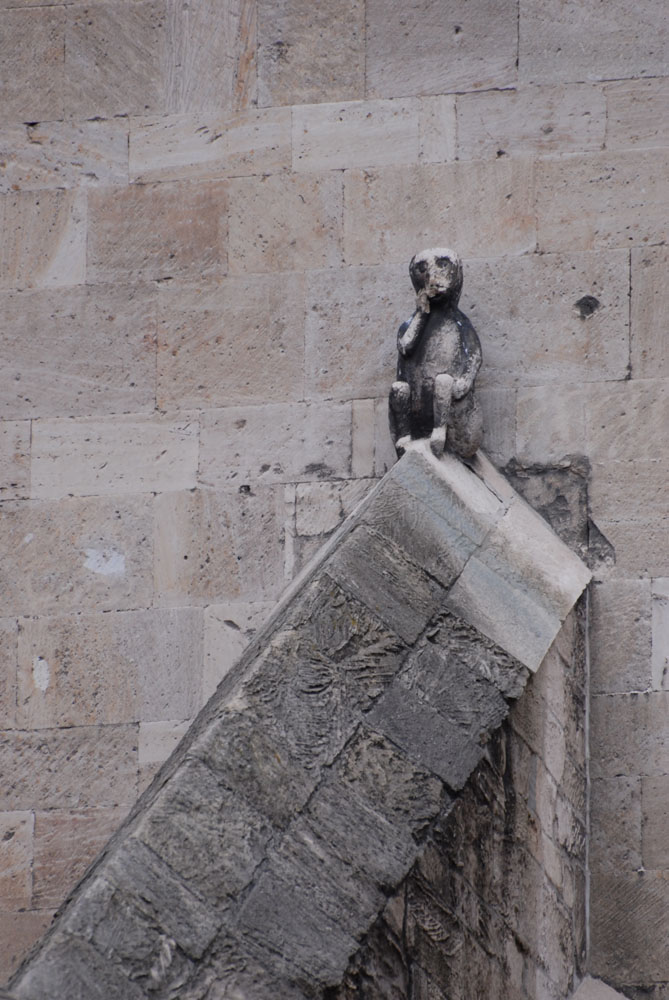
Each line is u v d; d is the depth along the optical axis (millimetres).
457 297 14297
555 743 13180
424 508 12625
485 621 12266
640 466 14695
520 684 12047
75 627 15078
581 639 14102
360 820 11070
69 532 15320
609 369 14938
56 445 15555
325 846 10891
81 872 14539
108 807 14656
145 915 10281
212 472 15281
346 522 13875
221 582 15023
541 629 12461
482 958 11484
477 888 11547
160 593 15070
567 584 12984
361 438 15141
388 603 12078
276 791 10984
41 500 15430
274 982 10289
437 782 11422
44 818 14688
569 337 15055
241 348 15531
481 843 11641
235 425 15359
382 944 10688
